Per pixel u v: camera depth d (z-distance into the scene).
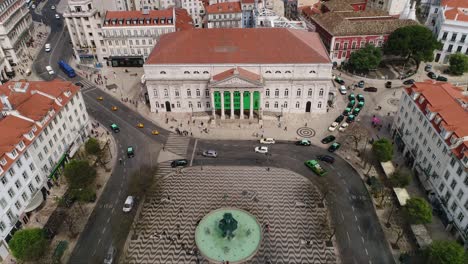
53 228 87.75
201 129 124.94
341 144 116.19
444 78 152.88
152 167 107.75
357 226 88.31
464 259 68.31
